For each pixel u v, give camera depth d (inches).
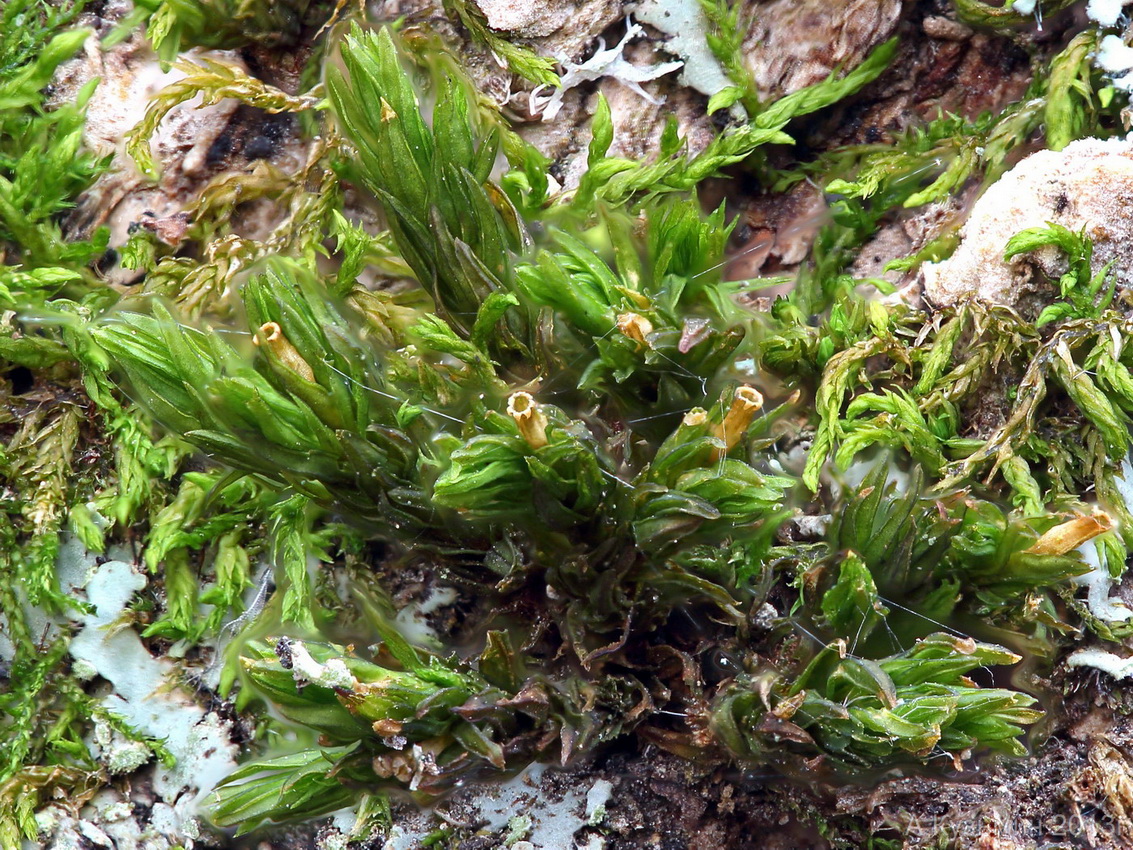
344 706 2.0
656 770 2.2
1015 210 2.2
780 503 2.1
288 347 2.0
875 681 2.0
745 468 2.0
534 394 2.2
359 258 2.2
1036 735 2.2
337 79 2.1
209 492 2.2
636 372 2.1
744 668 2.1
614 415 2.2
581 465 2.0
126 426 2.2
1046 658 2.2
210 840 2.2
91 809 2.2
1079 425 2.2
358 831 2.2
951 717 2.0
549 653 2.1
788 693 2.0
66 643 2.2
